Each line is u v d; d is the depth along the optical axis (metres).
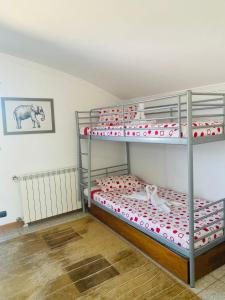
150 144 3.65
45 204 3.37
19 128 3.18
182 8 1.53
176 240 2.09
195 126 1.95
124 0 1.55
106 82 3.45
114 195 3.27
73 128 3.62
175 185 3.31
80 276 2.19
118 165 4.10
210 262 2.13
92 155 3.86
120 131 2.74
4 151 3.11
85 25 1.93
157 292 1.95
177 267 2.10
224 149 2.61
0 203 3.14
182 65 2.35
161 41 2.00
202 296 1.88
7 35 2.27
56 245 2.77
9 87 3.07
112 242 2.78
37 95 3.27
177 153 3.21
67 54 2.66
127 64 2.64
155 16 1.67
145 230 2.45
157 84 2.99
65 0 1.61
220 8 1.47
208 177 2.83
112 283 2.08
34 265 2.39
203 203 2.77
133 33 1.96
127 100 3.98
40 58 2.94
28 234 3.06
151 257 2.43
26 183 3.20
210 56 2.06
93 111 3.71
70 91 3.54
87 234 3.00
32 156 3.31
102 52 2.45
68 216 3.58
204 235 2.06
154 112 3.42
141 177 3.92
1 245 2.80
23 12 1.80
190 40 1.89
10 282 2.16
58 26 1.99
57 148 3.51
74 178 3.61
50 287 2.07
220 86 2.54
